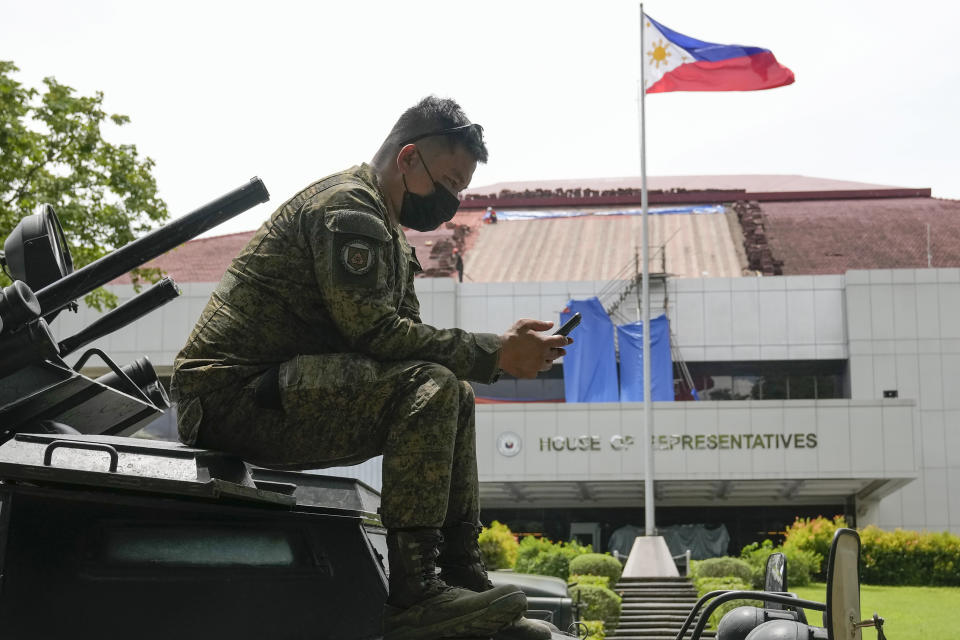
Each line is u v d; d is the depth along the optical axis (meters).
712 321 51.62
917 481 50.34
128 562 2.66
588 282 51.78
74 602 2.57
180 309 48.31
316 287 2.97
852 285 50.91
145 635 2.62
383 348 2.89
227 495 2.61
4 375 3.25
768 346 51.41
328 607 2.96
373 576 3.09
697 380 52.59
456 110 3.20
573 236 81.69
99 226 20.38
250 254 3.02
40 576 2.55
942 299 50.69
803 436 43.81
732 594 3.85
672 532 50.22
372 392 2.86
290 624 2.86
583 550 35.91
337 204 2.95
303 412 2.87
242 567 2.82
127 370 4.25
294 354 2.99
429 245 76.00
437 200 3.21
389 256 3.02
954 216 84.88
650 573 31.47
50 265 3.86
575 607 13.47
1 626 2.49
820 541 37.72
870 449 43.56
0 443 3.49
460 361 2.95
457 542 3.11
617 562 31.52
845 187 117.38
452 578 3.12
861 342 50.59
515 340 3.01
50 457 2.64
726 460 43.88
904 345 50.53
